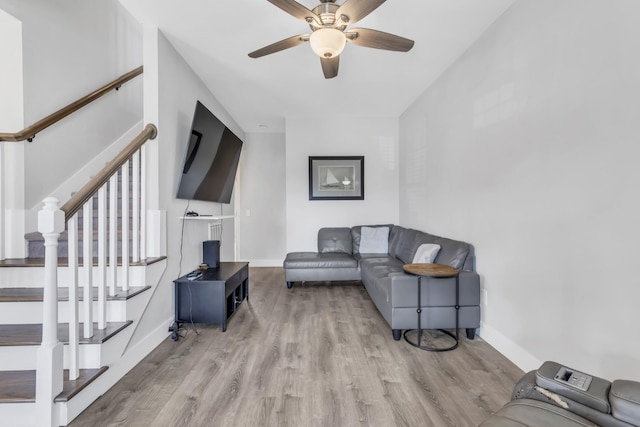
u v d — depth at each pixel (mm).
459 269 2559
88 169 2910
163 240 2521
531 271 1972
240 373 2010
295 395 1770
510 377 1957
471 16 2293
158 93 2471
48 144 2504
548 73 1823
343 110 4586
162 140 2531
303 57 2938
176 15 2285
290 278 4062
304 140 4930
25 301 1863
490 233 2418
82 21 2873
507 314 2209
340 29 1939
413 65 3109
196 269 3178
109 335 1808
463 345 2420
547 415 960
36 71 2414
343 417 1578
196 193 3064
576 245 1639
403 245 3828
